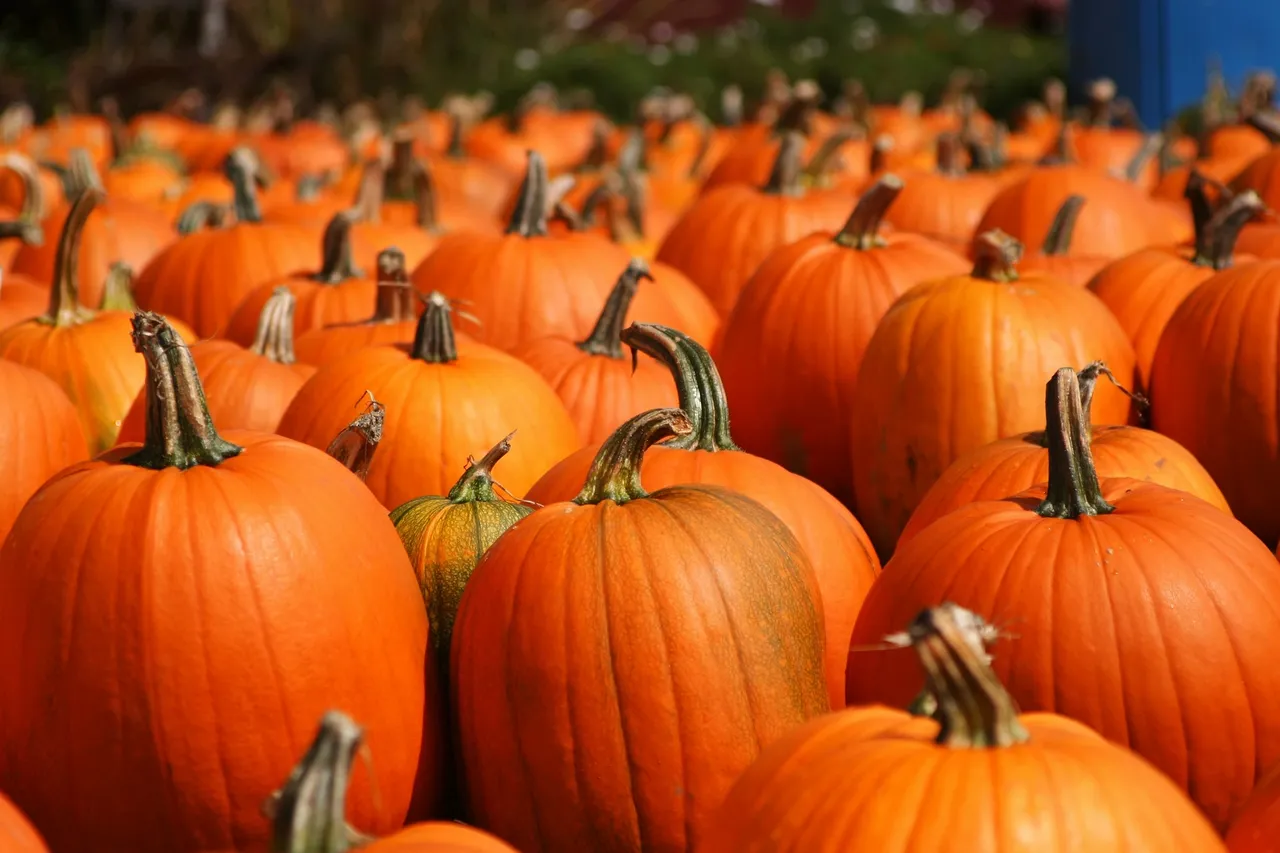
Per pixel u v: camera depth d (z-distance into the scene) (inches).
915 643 56.9
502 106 389.4
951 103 289.3
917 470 88.8
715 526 67.2
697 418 77.5
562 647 65.8
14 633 65.9
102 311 101.3
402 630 67.9
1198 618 67.4
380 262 99.6
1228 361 89.5
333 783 53.7
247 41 439.5
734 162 167.6
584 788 65.9
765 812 57.7
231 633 64.9
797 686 67.2
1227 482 90.6
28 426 82.0
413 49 423.5
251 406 91.7
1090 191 122.0
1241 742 67.3
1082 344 88.6
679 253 125.1
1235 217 101.8
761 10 465.4
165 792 65.1
